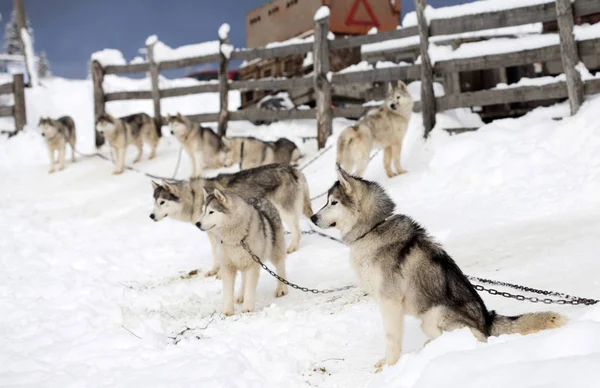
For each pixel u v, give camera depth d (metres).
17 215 10.23
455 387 2.23
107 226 9.66
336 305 5.02
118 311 5.36
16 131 16.33
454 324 3.33
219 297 5.94
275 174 7.36
